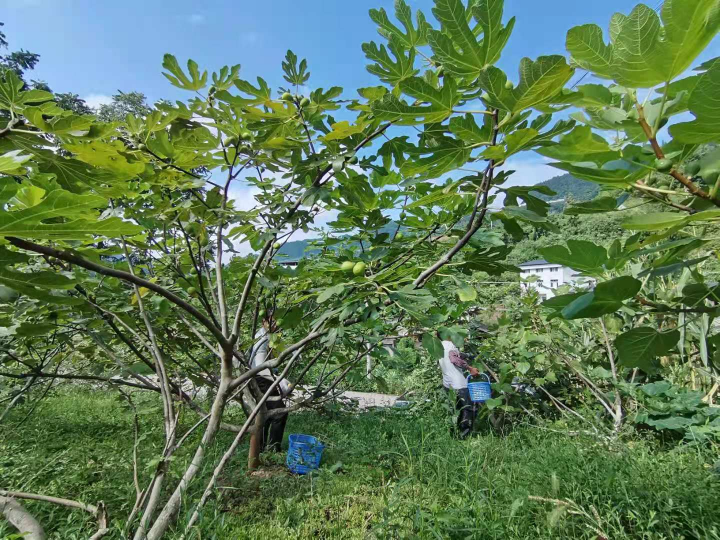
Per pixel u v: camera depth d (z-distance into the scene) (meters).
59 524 2.71
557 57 1.02
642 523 2.59
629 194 1.18
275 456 4.19
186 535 2.32
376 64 1.93
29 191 1.20
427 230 2.92
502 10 1.17
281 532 2.84
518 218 1.79
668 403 4.49
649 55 0.79
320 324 2.64
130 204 2.99
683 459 3.59
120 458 3.79
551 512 2.54
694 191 0.95
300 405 4.10
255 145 2.59
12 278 1.22
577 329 5.73
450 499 3.19
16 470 3.35
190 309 2.32
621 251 1.10
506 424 5.59
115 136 2.40
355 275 2.30
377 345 3.49
